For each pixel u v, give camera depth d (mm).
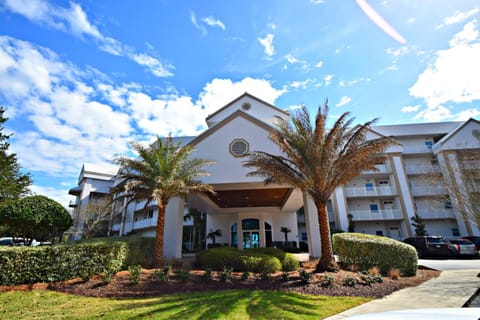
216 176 13555
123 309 5641
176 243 13898
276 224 25891
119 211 36375
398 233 27891
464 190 14875
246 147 13867
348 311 5551
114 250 9469
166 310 5555
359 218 28250
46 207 11523
